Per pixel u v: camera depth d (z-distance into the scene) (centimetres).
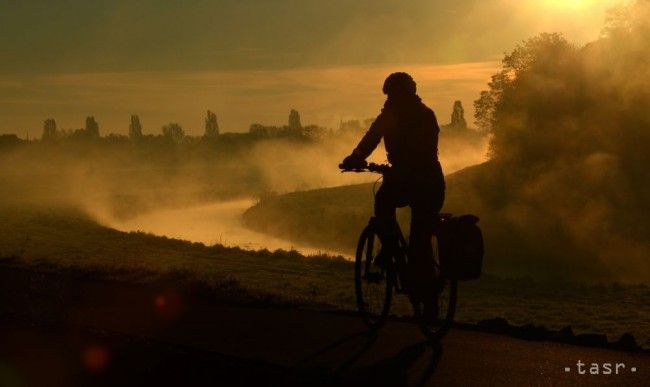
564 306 2880
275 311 1491
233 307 1549
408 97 1205
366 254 1293
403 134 1197
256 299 1634
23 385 1062
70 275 2212
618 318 2569
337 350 1148
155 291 1786
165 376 1070
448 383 979
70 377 1077
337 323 1345
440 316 1294
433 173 1202
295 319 1390
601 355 1112
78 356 1173
